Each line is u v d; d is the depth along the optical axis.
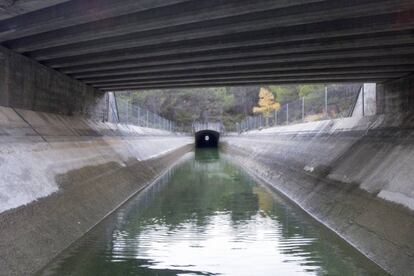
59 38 18.45
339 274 11.70
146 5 13.46
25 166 16.03
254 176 38.28
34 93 23.58
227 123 125.94
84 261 12.78
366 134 23.28
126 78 29.42
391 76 24.38
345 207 17.17
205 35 16.47
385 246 12.52
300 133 38.41
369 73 23.84
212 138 121.81
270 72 24.89
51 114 25.80
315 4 13.61
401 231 12.34
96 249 14.12
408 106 23.19
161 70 25.16
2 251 10.80
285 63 22.66
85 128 29.81
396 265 11.40
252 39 17.12
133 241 15.24
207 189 29.41
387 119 23.08
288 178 29.16
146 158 40.53
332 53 19.09
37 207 14.24
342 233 15.67
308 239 15.48
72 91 29.97
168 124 93.56
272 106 86.12
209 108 126.25
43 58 22.72
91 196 19.52
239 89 133.50
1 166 14.45
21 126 19.73
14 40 20.34
